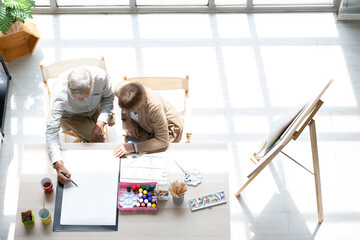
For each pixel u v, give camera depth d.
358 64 4.13
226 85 4.02
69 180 2.49
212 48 4.22
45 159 2.60
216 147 2.65
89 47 4.20
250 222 3.40
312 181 3.57
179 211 2.43
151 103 2.56
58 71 3.10
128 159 2.61
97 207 2.43
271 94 3.98
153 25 4.34
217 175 2.56
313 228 3.38
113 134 3.77
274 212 3.44
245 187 3.47
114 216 2.41
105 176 2.53
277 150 2.55
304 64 4.14
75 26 4.31
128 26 4.33
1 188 3.50
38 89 3.97
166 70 4.09
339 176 3.60
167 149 2.65
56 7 4.35
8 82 3.94
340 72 4.09
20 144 3.70
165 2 4.41
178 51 4.20
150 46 4.22
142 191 2.45
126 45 4.23
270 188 3.54
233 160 3.66
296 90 4.00
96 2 4.38
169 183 2.52
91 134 2.94
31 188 2.49
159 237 2.36
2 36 3.82
